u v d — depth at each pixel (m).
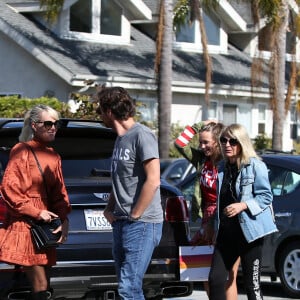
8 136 10.60
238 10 42.94
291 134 43.03
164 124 29.44
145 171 8.92
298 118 43.19
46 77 33.12
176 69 37.16
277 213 13.77
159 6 29.47
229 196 9.95
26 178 9.23
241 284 15.15
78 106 30.78
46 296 9.29
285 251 13.70
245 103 40.12
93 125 11.30
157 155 8.97
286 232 13.63
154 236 9.07
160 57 29.31
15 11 35.19
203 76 37.53
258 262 9.88
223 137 9.93
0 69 34.56
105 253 9.87
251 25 41.75
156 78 31.11
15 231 9.15
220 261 9.94
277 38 33.94
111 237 9.93
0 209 9.58
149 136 8.98
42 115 9.36
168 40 29.34
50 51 32.91
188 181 15.31
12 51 34.22
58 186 9.47
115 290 9.93
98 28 35.69
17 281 9.43
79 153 10.91
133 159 8.98
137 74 33.91
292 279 13.66
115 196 9.12
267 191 9.80
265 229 9.80
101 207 9.98
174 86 35.84
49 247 9.14
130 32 37.78
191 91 36.56
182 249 10.25
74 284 9.69
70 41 34.59
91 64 33.25
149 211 9.04
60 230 9.26
